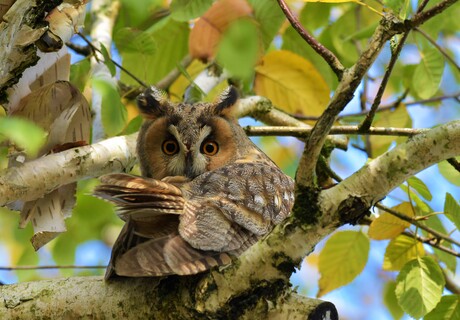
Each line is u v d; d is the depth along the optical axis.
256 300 6.99
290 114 13.54
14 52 8.16
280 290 7.01
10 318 7.69
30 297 7.74
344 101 6.50
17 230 15.77
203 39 11.92
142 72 14.02
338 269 12.27
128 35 11.65
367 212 6.95
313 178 6.82
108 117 11.09
